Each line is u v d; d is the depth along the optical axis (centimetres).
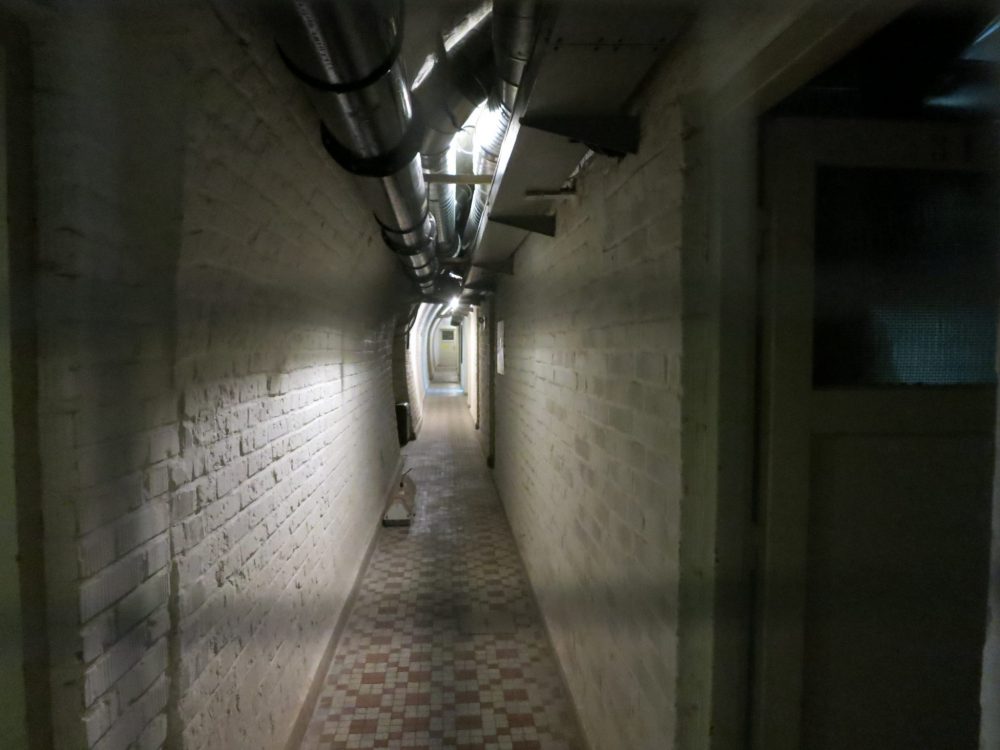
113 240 127
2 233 103
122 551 131
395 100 179
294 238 252
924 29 144
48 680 112
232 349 202
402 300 755
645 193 187
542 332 383
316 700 309
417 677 333
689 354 159
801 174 147
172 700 155
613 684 228
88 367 119
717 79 136
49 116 108
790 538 151
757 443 152
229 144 167
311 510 314
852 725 158
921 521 155
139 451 140
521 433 490
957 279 155
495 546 545
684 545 162
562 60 160
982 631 158
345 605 395
